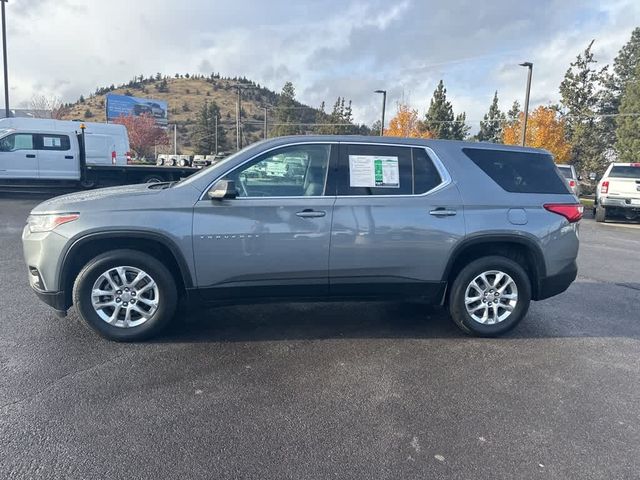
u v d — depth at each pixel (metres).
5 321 4.79
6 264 7.15
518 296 4.72
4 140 16.19
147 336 4.37
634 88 38.38
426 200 4.51
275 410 3.28
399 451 2.86
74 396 3.38
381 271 4.50
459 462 2.78
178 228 4.17
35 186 16.64
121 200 4.21
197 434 2.98
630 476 2.69
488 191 4.65
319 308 5.54
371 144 4.54
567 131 42.25
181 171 17.44
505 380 3.83
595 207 17.20
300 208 4.30
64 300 4.26
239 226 4.24
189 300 4.35
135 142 66.38
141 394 3.44
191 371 3.83
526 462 2.79
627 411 3.39
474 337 4.75
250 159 4.35
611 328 5.13
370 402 3.42
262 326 4.90
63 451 2.77
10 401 3.29
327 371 3.90
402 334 4.78
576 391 3.67
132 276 4.31
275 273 4.36
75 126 19.22
